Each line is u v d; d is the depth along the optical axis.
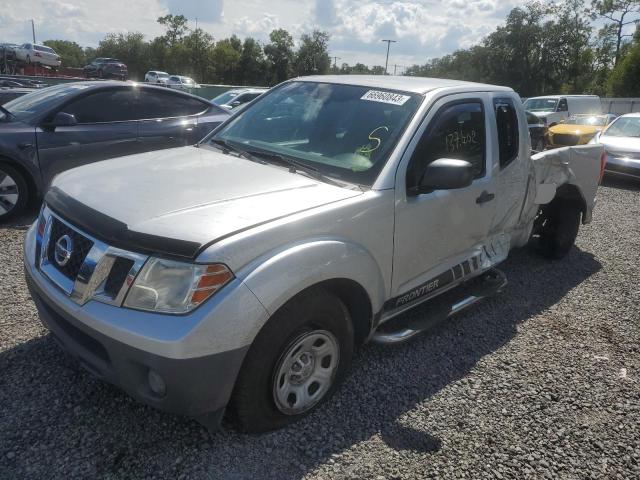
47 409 2.76
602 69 59.25
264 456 2.55
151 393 2.34
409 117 3.27
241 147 3.62
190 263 2.21
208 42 84.31
